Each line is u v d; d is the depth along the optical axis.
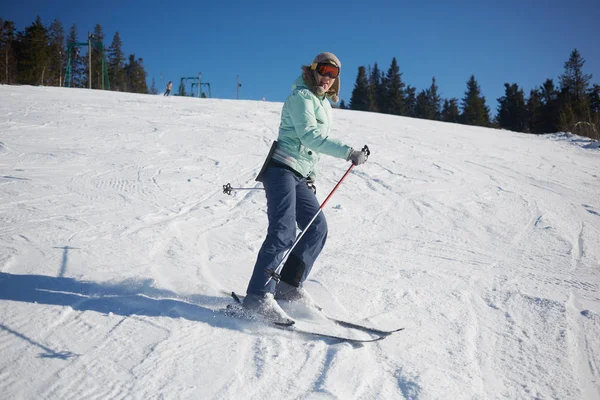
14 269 2.99
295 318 2.70
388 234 4.72
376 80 73.62
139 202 5.05
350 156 2.58
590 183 7.53
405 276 3.54
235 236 4.25
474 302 3.12
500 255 4.21
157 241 3.86
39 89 16.39
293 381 2.00
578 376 2.29
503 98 57.88
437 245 4.43
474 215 5.51
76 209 4.57
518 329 2.74
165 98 16.42
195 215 4.79
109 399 1.77
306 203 2.83
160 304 2.64
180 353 2.13
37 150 6.98
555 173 8.20
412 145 9.78
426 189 6.52
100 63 63.31
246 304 2.56
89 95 15.38
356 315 2.81
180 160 7.16
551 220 5.41
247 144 8.62
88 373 1.92
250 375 2.01
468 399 2.01
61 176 5.79
